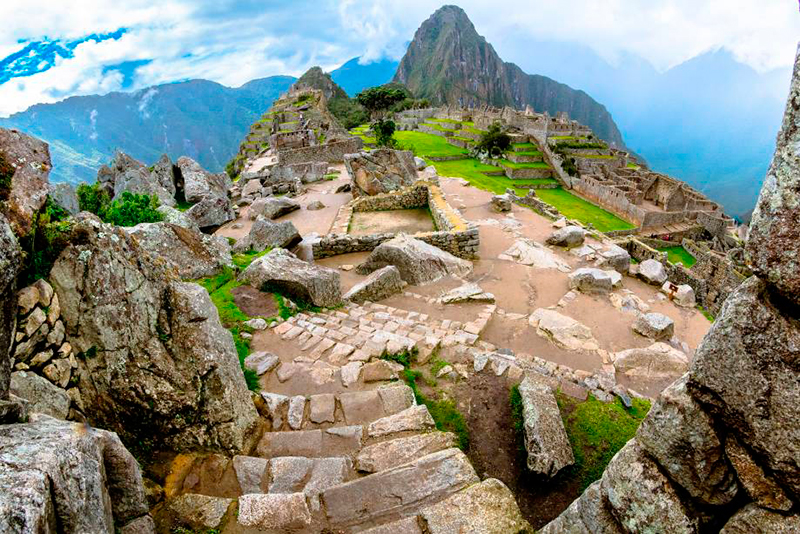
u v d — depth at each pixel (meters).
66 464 3.06
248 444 6.42
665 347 11.20
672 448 3.49
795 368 2.78
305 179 30.91
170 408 5.60
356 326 11.16
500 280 15.54
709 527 3.50
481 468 6.82
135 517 4.14
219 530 4.85
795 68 2.62
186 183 26.62
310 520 5.00
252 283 12.30
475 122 95.25
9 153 4.69
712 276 23.70
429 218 22.47
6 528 2.41
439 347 10.03
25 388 4.16
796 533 2.88
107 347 5.12
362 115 114.75
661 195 60.34
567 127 90.75
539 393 7.68
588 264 16.83
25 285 4.45
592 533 4.23
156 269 5.75
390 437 6.75
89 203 16.38
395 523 4.78
